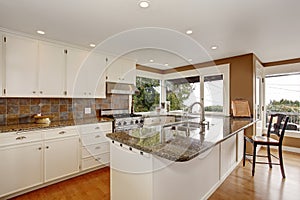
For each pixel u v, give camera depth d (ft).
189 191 5.29
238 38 8.41
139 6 5.54
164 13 6.00
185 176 5.08
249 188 7.20
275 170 9.04
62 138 7.92
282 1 5.26
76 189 7.18
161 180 4.24
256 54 11.27
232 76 11.91
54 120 9.37
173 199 4.62
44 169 7.34
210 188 6.60
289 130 13.01
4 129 6.46
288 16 6.19
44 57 8.29
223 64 12.36
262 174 8.54
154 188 4.04
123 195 4.96
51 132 7.58
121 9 5.72
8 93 7.23
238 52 10.81
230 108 11.94
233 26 7.05
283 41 8.83
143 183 4.25
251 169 9.15
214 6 5.54
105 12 5.92
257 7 5.60
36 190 7.09
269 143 8.38
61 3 5.33
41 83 8.18
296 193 6.84
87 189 7.18
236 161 9.56
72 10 5.76
